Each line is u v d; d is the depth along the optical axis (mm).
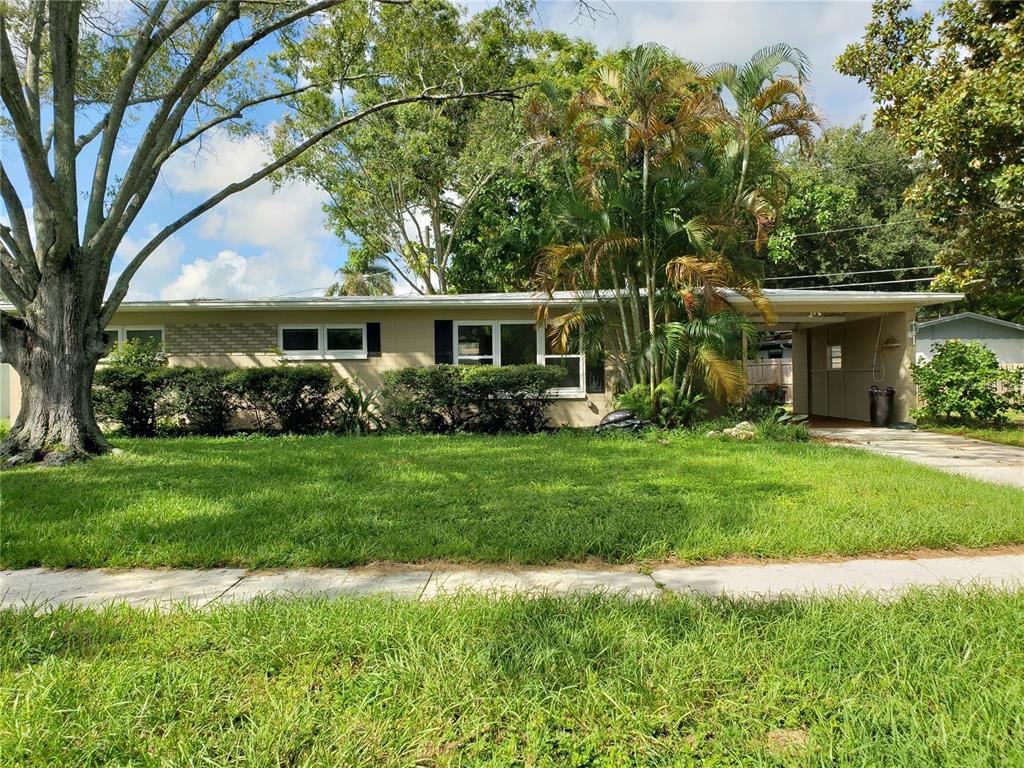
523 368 11852
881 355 14758
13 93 7738
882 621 3154
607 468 7723
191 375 11664
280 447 9945
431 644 2918
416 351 13289
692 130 10930
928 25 11227
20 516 5492
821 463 8031
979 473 7801
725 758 2148
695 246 10977
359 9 14227
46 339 9008
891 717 2328
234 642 3020
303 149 11055
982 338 19562
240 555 4492
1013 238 11992
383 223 25047
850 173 25688
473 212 22516
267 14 10750
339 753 2164
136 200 9977
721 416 12828
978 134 9633
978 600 3471
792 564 4379
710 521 5070
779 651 2842
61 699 2514
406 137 20734
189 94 9750
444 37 18578
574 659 2754
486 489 6449
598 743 2238
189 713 2418
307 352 13312
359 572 4270
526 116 12742
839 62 12328
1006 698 2463
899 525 4938
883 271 23844
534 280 11711
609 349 12945
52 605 3695
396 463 8219
